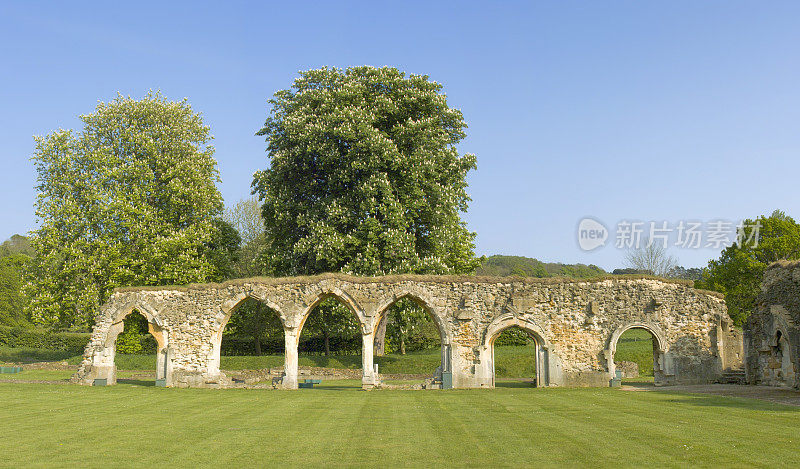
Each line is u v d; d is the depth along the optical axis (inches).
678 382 1107.3
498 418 682.2
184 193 1600.6
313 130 1384.1
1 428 630.5
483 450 507.5
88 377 1144.8
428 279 1107.9
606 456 480.1
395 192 1406.3
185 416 713.6
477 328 1091.9
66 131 1622.8
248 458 486.3
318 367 1485.0
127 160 1632.6
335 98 1433.3
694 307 1135.6
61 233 1558.8
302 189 1477.6
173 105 1704.0
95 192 1553.9
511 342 1852.9
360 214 1403.8
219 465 464.8
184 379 1114.7
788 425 611.5
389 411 749.9
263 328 1770.4
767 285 1098.1
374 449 515.2
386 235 1321.4
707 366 1120.8
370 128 1359.5
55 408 783.1
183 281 1535.4
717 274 1739.7
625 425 621.0
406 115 1471.5
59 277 1537.9
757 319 1103.6
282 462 472.1
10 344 2122.3
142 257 1557.6
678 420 649.0
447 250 1453.0
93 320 1549.0
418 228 1477.6
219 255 1689.2
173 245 1528.1
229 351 1788.9
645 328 1116.5
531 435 571.5
